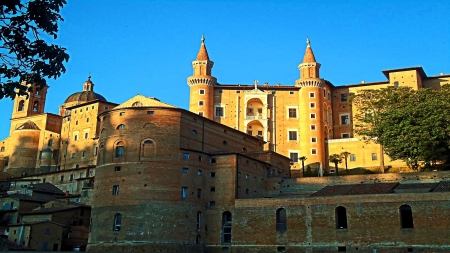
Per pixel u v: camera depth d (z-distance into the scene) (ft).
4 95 77.56
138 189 254.27
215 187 273.75
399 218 220.02
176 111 273.13
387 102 348.38
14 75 80.07
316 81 458.91
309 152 442.09
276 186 301.02
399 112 299.58
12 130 515.09
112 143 268.21
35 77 80.23
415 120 294.25
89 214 322.34
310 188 291.58
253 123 460.14
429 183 245.45
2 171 469.57
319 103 456.45
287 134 456.04
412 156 292.20
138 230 247.70
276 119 461.37
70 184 393.09
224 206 267.18
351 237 228.02
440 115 284.61
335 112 482.28
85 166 407.03
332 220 234.17
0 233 301.63
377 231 223.10
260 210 253.85
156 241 246.88
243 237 254.88
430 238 211.82
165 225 250.78
